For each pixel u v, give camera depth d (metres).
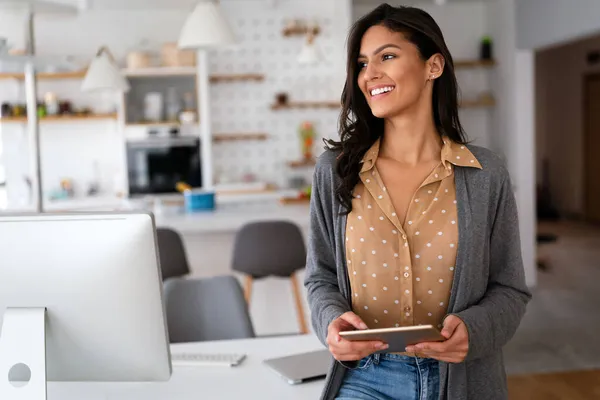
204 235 5.35
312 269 1.83
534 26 7.15
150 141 7.94
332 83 8.34
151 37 8.20
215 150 8.34
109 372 1.75
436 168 1.70
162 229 4.23
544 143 13.02
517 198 7.55
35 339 1.67
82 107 8.15
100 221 1.67
